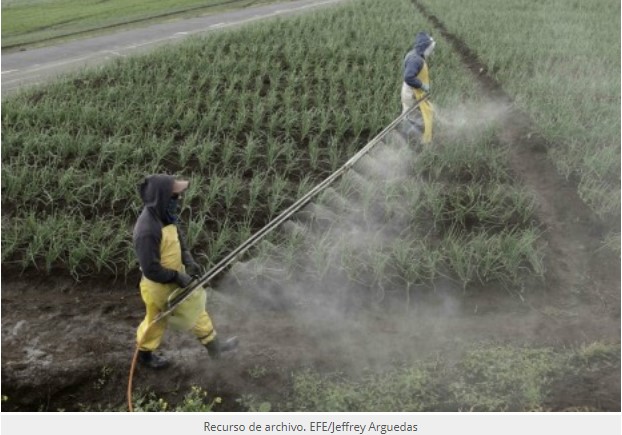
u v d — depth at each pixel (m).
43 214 7.45
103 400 5.07
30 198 7.84
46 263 6.54
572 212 7.63
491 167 8.75
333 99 11.36
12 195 7.89
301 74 13.08
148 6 29.39
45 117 10.47
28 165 8.40
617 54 14.98
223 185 8.27
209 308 6.00
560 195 8.05
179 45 15.84
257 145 9.73
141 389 5.08
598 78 12.89
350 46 15.79
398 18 19.92
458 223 7.38
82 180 8.23
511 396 4.78
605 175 8.48
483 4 22.66
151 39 20.45
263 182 8.23
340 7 21.77
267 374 5.17
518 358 5.14
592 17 20.16
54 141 9.34
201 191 8.00
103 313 5.99
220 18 24.91
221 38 16.59
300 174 8.88
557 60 14.38
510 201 7.89
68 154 9.31
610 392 4.76
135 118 10.52
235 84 12.77
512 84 12.14
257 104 11.33
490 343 5.41
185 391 5.07
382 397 4.83
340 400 4.76
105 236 6.93
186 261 5.05
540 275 6.29
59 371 5.22
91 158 9.23
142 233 4.50
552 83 12.05
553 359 5.14
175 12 26.98
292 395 4.96
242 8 27.84
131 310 6.04
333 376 5.12
